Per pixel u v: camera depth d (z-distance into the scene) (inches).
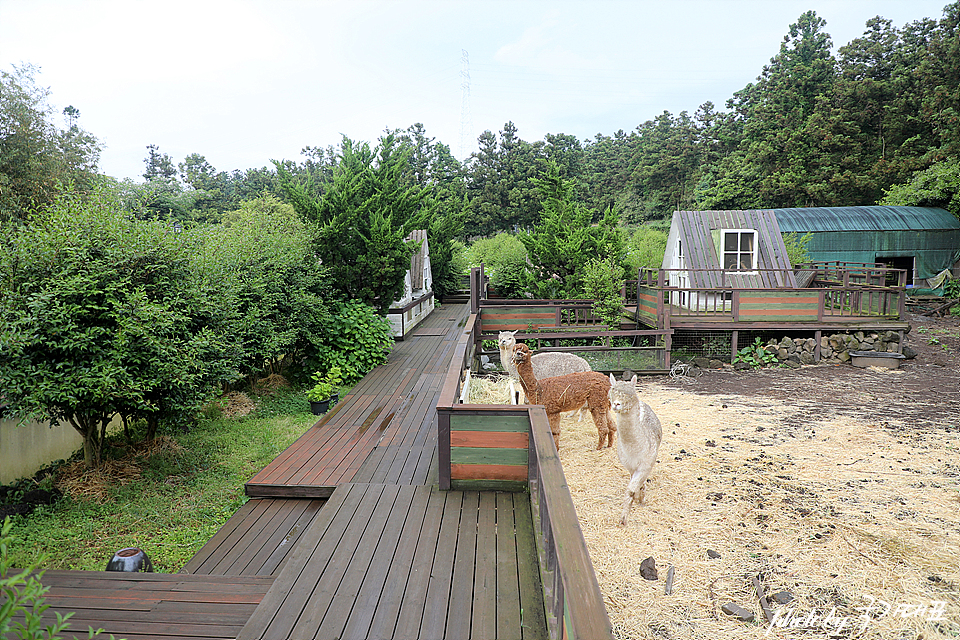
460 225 978.1
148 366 225.5
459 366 243.1
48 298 199.6
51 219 222.2
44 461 253.9
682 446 271.0
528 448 191.2
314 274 412.8
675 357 473.4
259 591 142.6
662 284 437.7
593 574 82.7
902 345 456.8
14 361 200.2
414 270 713.0
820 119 1226.0
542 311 486.0
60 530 197.0
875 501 209.2
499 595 131.6
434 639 116.4
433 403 329.7
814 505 206.2
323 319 402.6
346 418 302.0
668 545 179.5
